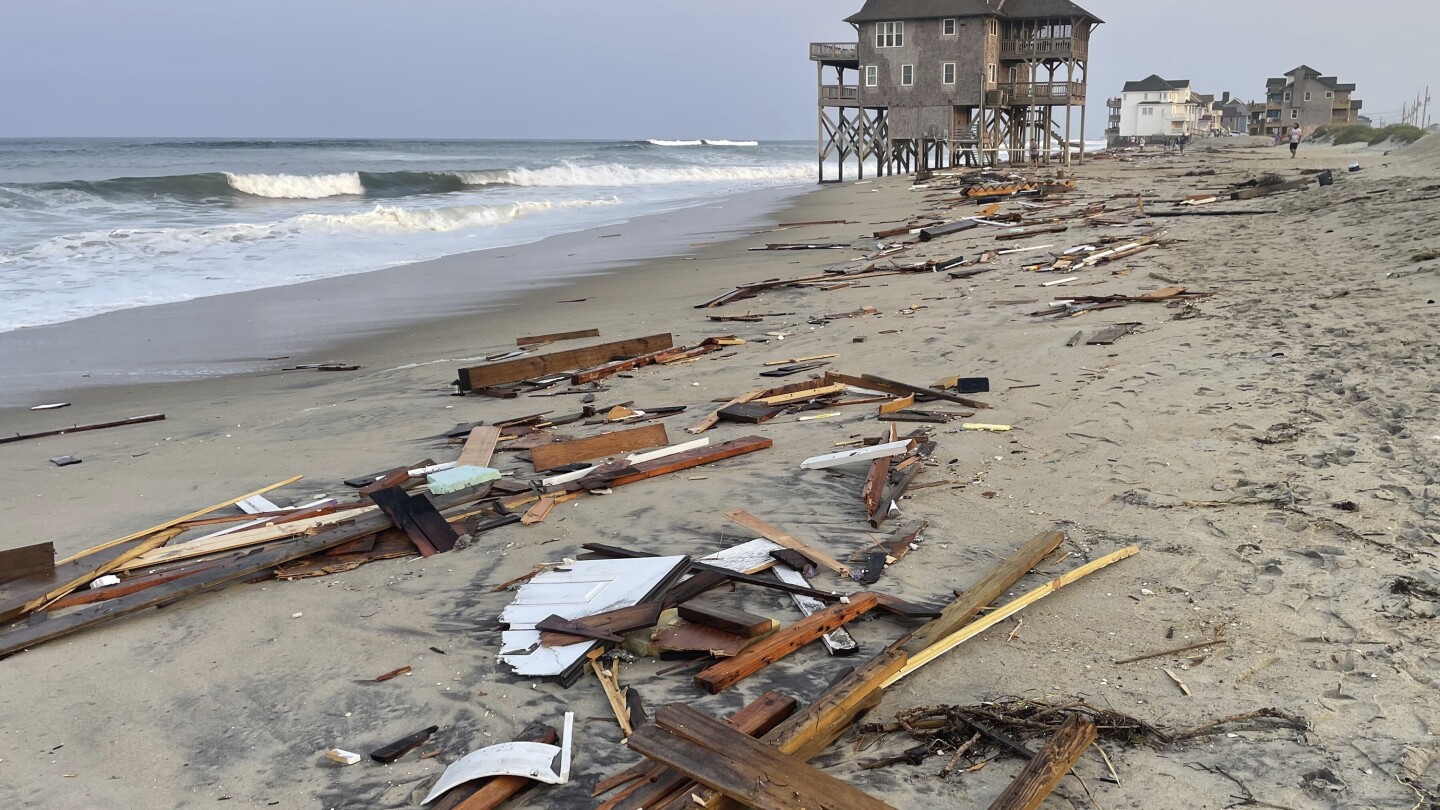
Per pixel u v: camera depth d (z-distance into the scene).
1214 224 19.70
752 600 5.16
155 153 75.25
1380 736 3.66
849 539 5.88
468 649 4.82
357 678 4.62
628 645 4.65
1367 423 7.04
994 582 4.94
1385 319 9.94
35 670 4.88
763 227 28.73
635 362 11.39
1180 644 4.45
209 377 12.31
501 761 3.70
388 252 24.47
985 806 3.44
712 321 14.18
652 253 23.55
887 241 22.36
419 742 4.06
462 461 7.79
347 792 3.77
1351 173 29.42
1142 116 119.19
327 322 15.68
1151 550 5.44
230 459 8.56
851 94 54.09
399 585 5.64
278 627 5.20
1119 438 7.30
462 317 15.93
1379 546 5.20
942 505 6.34
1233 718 3.84
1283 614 4.62
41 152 75.00
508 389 10.61
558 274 20.41
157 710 4.46
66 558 6.31
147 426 9.95
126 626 5.31
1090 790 3.49
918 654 4.27
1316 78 117.81
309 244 25.77
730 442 7.82
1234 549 5.35
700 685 4.26
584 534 6.23
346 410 10.20
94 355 13.55
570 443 7.84
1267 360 8.88
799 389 9.45
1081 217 23.17
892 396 9.02
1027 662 4.36
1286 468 6.38
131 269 20.86
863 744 3.84
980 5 48.00
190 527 6.62
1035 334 11.02
